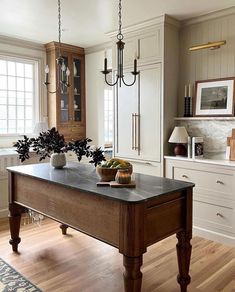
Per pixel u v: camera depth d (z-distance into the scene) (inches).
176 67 156.5
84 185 86.7
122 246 73.1
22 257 113.9
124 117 168.7
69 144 113.5
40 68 200.1
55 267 106.3
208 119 145.9
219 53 143.5
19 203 113.7
